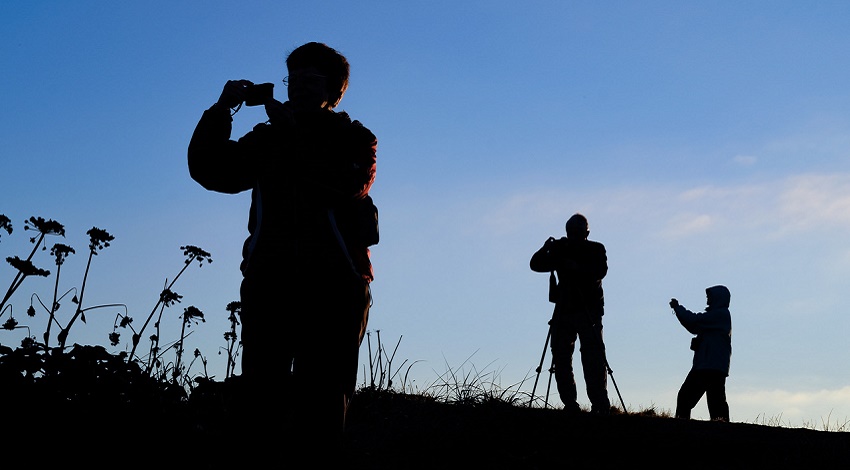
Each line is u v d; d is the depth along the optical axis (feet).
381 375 25.27
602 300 32.45
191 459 15.56
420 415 22.39
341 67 12.36
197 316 21.16
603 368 31.78
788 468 18.56
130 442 15.93
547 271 32.89
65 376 16.69
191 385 18.79
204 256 21.15
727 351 35.65
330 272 11.21
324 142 11.57
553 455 18.97
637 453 19.36
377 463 17.89
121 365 17.72
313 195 11.34
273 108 11.56
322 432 11.21
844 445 21.26
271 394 11.20
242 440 11.09
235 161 11.64
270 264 11.16
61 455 15.43
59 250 18.51
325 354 11.21
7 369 16.21
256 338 11.14
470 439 19.83
